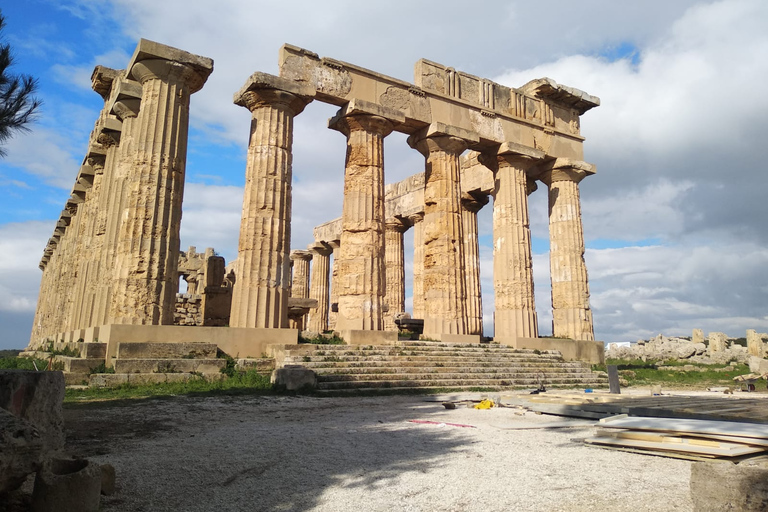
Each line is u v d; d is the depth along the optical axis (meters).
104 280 17.55
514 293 23.00
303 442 7.16
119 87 17.50
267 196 17.58
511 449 6.97
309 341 17.56
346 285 19.56
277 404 11.29
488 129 23.97
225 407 10.52
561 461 6.27
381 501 4.63
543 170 26.59
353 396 13.34
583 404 10.36
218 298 23.94
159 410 9.79
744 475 3.89
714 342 36.66
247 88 18.03
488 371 17.77
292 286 41.41
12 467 3.78
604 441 7.14
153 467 5.59
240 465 5.79
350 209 20.05
